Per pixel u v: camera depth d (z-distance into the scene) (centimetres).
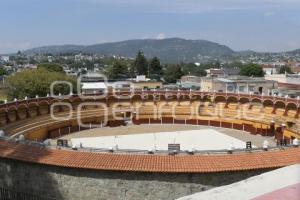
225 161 3741
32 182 3966
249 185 1558
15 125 7481
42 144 4184
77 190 3797
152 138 7475
